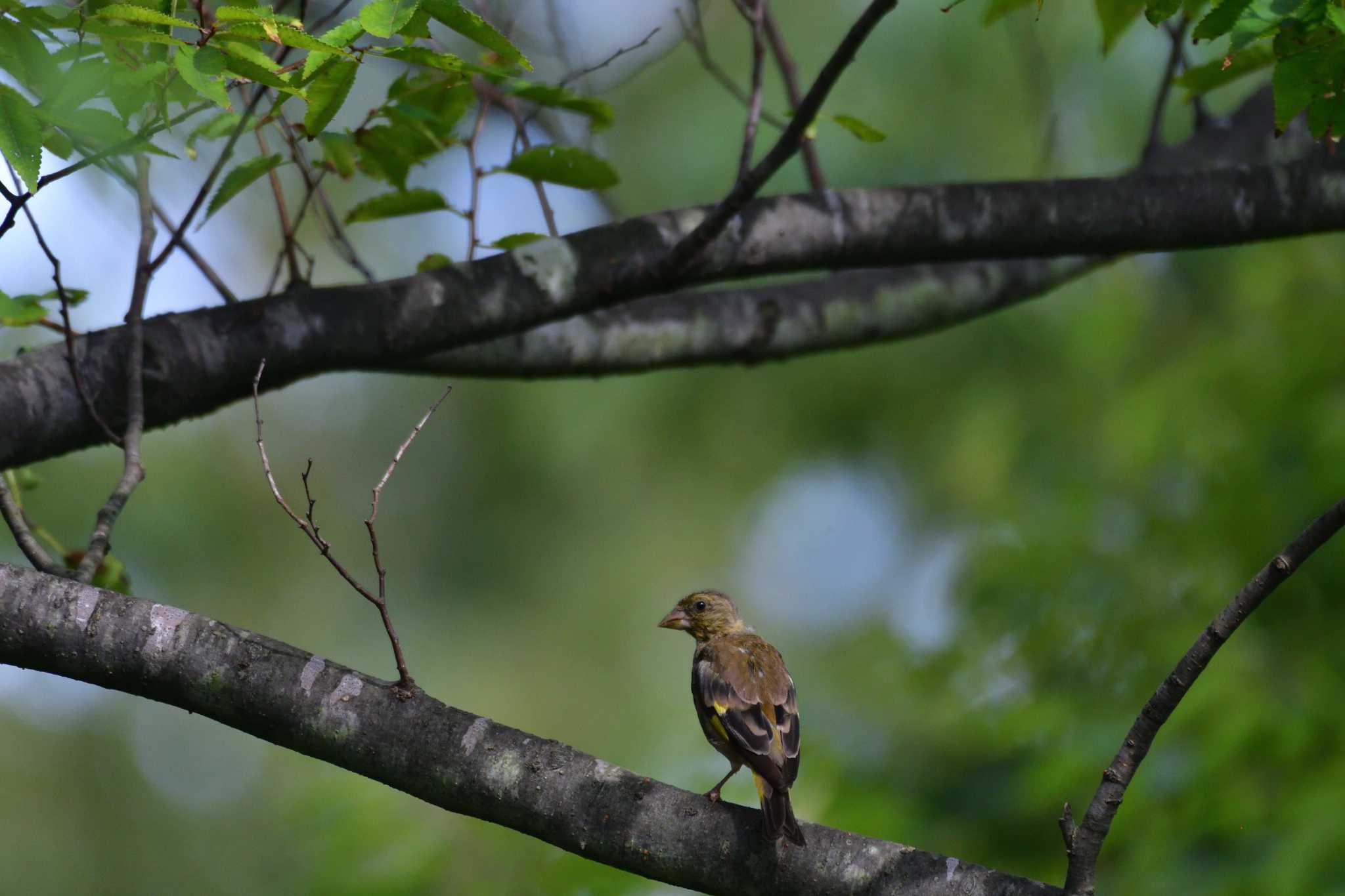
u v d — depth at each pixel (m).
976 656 13.38
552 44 10.66
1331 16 5.43
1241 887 10.56
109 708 22.67
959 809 12.24
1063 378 18.67
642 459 21.69
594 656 21.81
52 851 21.14
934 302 10.36
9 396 7.43
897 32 18.19
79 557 8.49
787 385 21.03
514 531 22.20
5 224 6.06
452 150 11.05
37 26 5.60
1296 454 13.27
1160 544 13.32
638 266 8.48
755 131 7.93
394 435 22.55
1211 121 10.08
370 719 6.07
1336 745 11.31
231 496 21.52
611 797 6.10
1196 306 17.45
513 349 9.35
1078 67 17.75
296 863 11.40
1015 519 14.83
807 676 17.36
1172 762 11.53
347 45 6.05
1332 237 15.32
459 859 10.86
